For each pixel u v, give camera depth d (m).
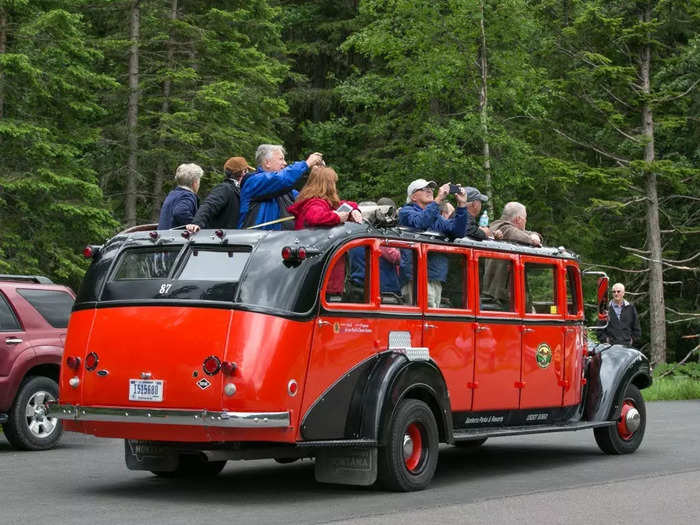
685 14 40.19
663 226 44.47
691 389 29.84
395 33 43.00
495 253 13.59
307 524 9.62
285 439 10.77
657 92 39.44
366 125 47.84
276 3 50.84
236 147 37.03
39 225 31.58
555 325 14.68
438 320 12.59
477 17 40.09
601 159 42.75
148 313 11.01
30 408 15.88
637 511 10.48
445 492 11.76
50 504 10.81
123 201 39.12
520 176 40.50
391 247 12.02
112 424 11.10
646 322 46.88
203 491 11.77
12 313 16.00
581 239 44.03
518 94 41.38
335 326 11.27
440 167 40.53
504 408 13.67
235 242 11.19
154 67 38.03
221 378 10.59
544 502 11.02
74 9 34.78
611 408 15.30
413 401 11.80
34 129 30.00
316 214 11.46
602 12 39.56
